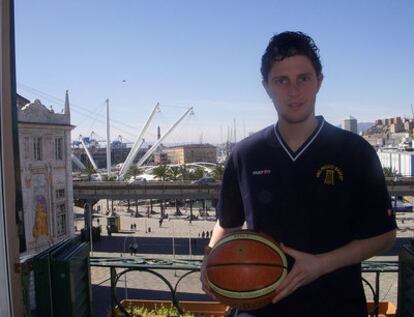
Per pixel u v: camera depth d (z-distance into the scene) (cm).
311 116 276
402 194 5541
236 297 258
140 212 8700
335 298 272
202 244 5069
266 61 275
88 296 404
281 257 266
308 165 270
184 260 488
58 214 4219
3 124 279
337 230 269
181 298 2319
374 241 268
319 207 268
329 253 259
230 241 273
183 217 7850
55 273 351
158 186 5947
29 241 3697
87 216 5778
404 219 6700
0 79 275
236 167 298
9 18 289
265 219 279
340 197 267
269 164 279
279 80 269
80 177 10481
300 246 269
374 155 274
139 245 5081
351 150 269
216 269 266
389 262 475
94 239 5412
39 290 350
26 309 340
